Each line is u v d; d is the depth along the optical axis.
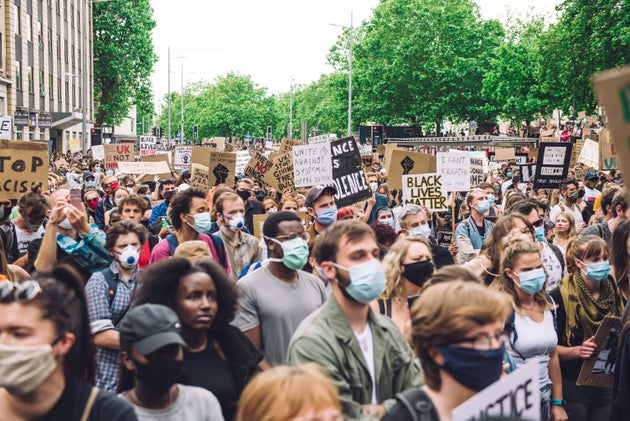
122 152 24.69
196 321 4.40
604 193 9.34
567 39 39.09
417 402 3.07
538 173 14.68
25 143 10.53
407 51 57.72
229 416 4.50
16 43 51.59
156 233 10.97
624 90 2.35
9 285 3.09
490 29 58.97
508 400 2.97
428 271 5.18
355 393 4.02
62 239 6.44
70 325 3.13
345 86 62.00
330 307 4.14
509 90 51.84
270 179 16.02
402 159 14.22
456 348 3.04
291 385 2.64
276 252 5.52
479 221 9.79
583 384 6.09
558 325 6.30
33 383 2.99
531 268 5.54
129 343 3.66
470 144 25.44
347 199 10.69
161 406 3.77
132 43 75.81
